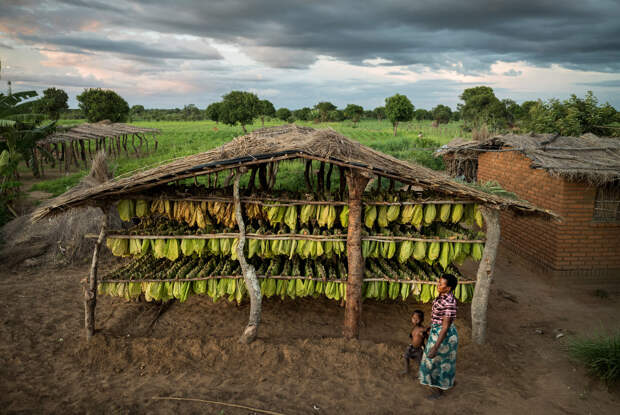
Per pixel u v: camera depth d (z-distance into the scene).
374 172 5.30
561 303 7.67
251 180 7.07
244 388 4.73
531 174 9.60
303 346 5.55
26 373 4.87
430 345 4.55
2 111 13.33
